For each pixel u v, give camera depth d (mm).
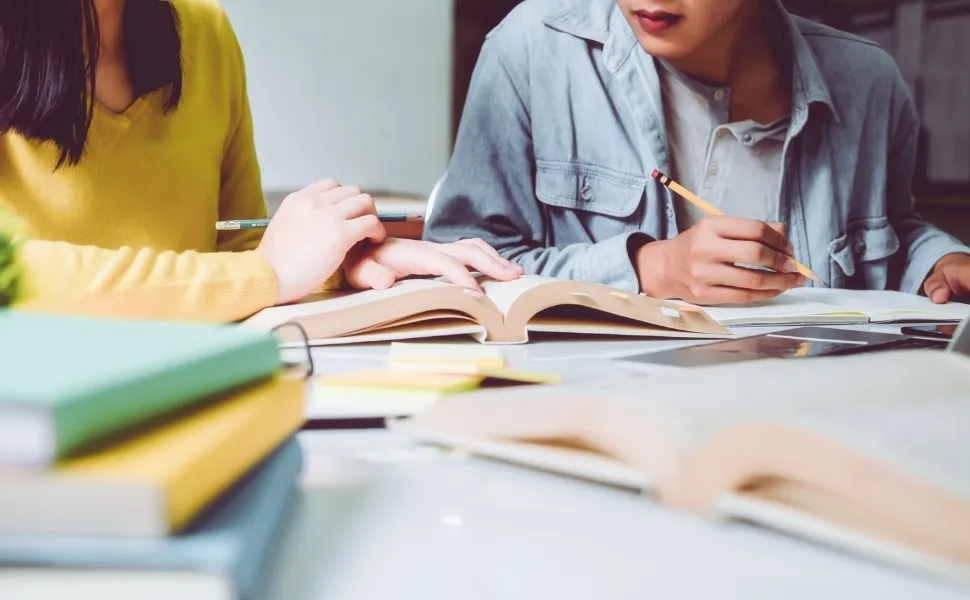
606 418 348
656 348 764
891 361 425
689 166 1471
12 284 467
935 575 271
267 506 277
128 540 228
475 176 1445
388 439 461
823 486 284
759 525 329
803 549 308
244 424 292
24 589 221
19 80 897
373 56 3025
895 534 273
